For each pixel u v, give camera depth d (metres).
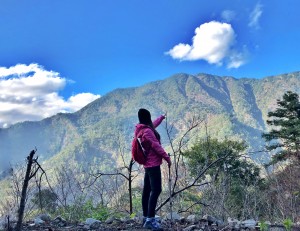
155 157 5.32
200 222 5.84
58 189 7.71
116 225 5.78
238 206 9.67
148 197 5.78
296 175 12.37
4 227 5.61
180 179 7.86
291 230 5.16
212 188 7.59
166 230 5.31
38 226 5.83
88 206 7.88
